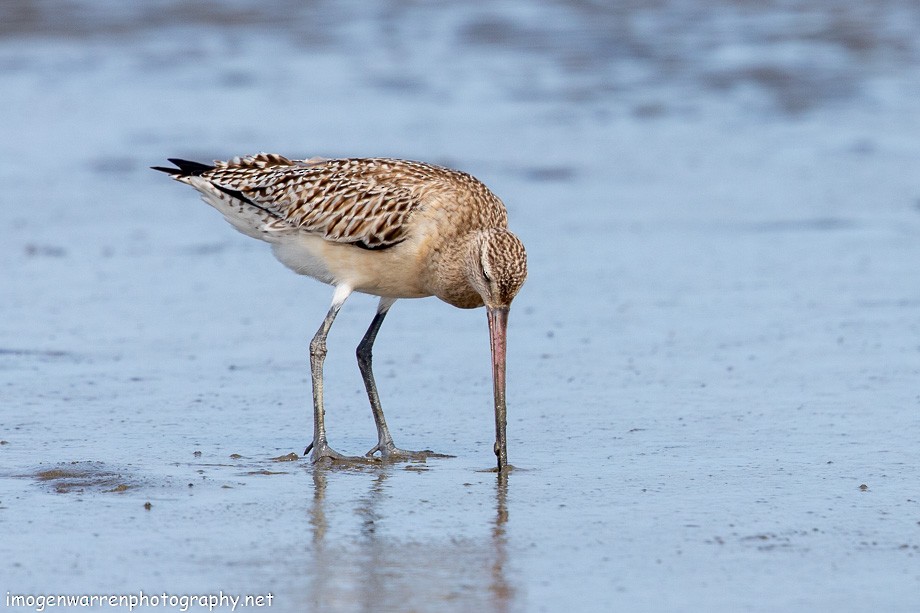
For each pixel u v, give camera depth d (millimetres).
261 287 22031
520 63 39812
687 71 38500
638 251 23797
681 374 17297
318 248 15273
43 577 10766
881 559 11172
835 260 23109
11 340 18797
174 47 42344
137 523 12000
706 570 10945
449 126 33062
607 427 15266
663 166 29953
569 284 21906
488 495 12945
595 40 42156
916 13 44156
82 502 12547
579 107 35250
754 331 19219
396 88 37188
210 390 16797
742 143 31906
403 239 14836
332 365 18078
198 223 26156
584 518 12227
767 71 38125
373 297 21688
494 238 14203
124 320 19953
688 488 13078
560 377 17312
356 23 45469
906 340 18594
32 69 39500
